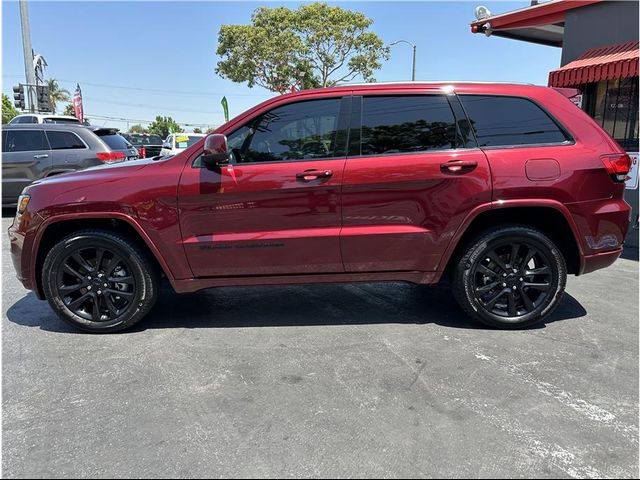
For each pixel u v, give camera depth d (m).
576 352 3.54
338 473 2.27
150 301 3.90
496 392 2.98
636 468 2.30
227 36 25.28
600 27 8.62
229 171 3.69
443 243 3.79
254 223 3.74
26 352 3.57
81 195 3.70
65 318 3.88
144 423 2.68
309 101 3.81
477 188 3.69
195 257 3.78
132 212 3.69
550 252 3.80
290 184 3.68
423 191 3.71
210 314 4.36
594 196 3.76
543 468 2.30
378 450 2.43
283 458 2.38
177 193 3.68
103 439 2.54
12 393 2.99
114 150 9.69
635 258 6.52
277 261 3.80
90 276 3.84
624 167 3.82
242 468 2.31
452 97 3.81
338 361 3.40
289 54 25.12
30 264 3.82
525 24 10.24
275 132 3.79
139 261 3.79
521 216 3.94
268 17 24.89
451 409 2.79
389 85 3.86
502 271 3.87
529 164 3.70
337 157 3.75
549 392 2.98
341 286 5.16
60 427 2.64
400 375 3.19
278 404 2.85
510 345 3.65
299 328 4.01
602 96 8.55
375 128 3.78
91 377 3.19
